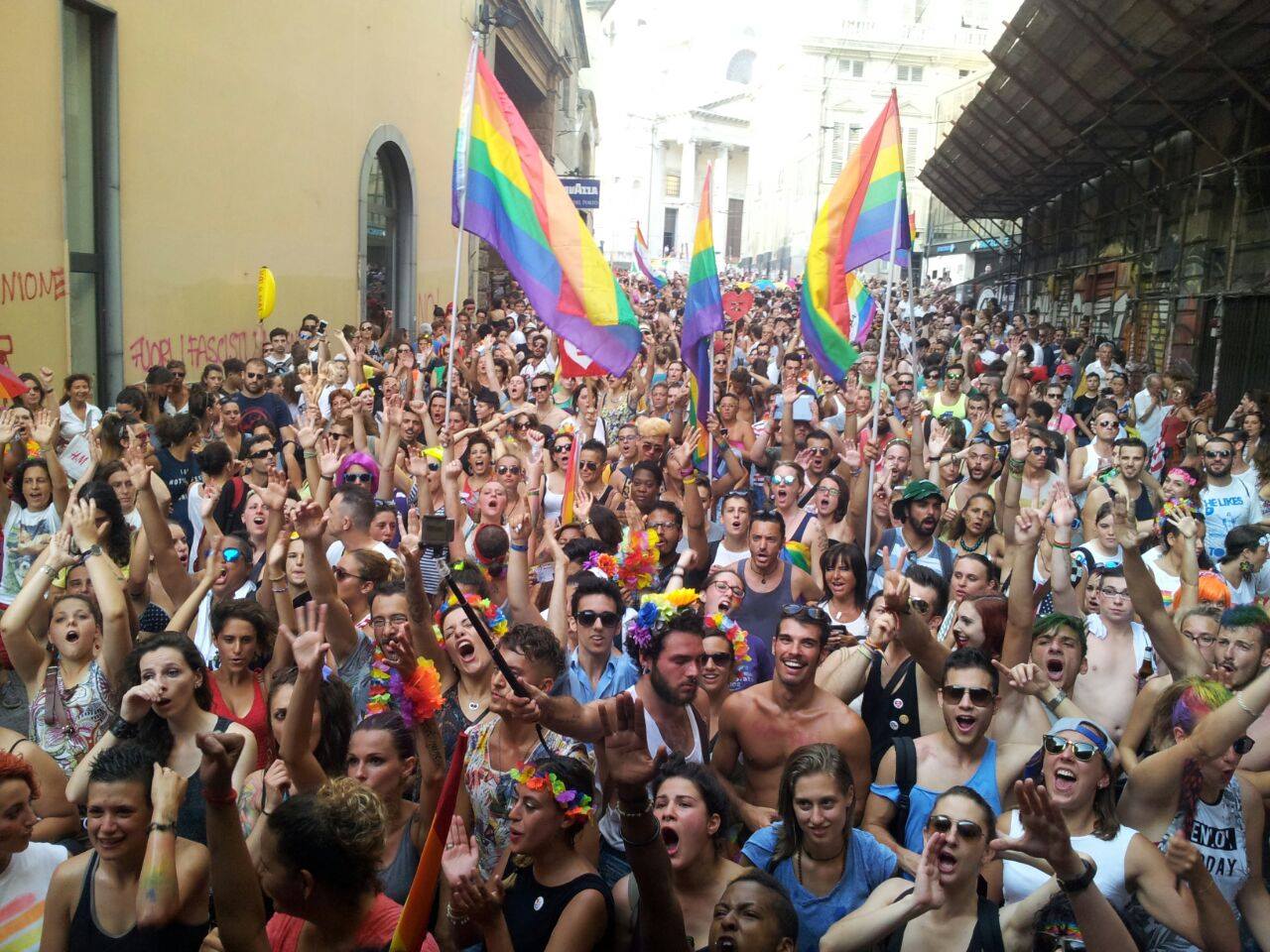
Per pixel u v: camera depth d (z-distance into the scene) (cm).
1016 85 2384
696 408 1070
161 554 654
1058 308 3297
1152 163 2459
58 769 481
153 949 373
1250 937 456
